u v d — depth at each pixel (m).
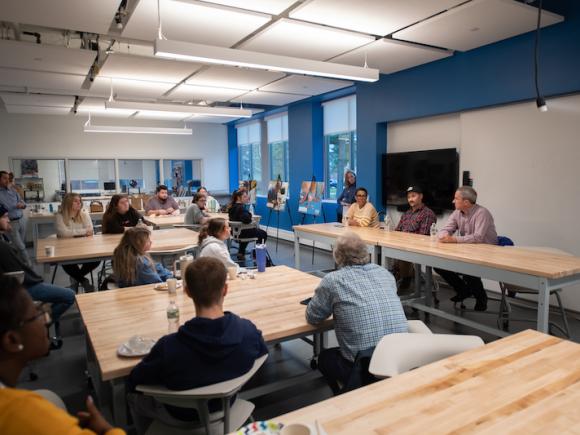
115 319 2.11
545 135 4.07
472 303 4.39
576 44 3.63
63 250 3.84
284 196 8.05
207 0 3.12
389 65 5.07
